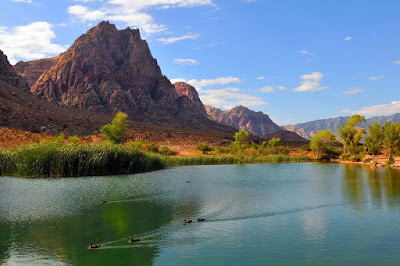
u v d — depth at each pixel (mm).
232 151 91188
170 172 50719
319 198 29781
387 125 77000
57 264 15188
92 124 129625
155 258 15867
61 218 22250
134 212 24016
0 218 22062
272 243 17984
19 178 39656
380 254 16500
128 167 48844
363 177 46406
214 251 16781
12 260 15578
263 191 33344
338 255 16359
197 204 26844
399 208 25844
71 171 42500
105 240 18219
